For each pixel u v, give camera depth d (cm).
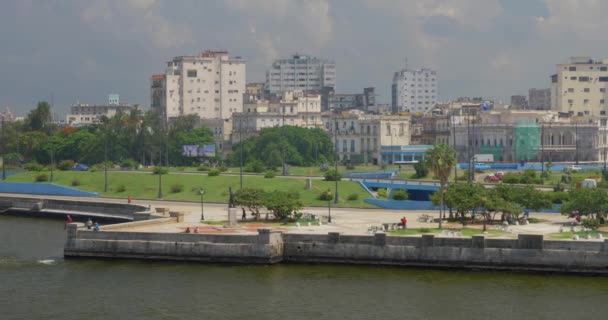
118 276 14975
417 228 17000
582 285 14012
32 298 13750
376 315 12756
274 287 14162
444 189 18875
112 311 13100
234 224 17762
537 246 14712
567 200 19925
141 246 16088
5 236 19588
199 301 13500
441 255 15100
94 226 16875
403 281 14400
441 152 18062
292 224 17900
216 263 15712
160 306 13288
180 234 15925
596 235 15725
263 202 18325
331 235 15562
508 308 12988
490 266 14912
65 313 13025
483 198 17300
